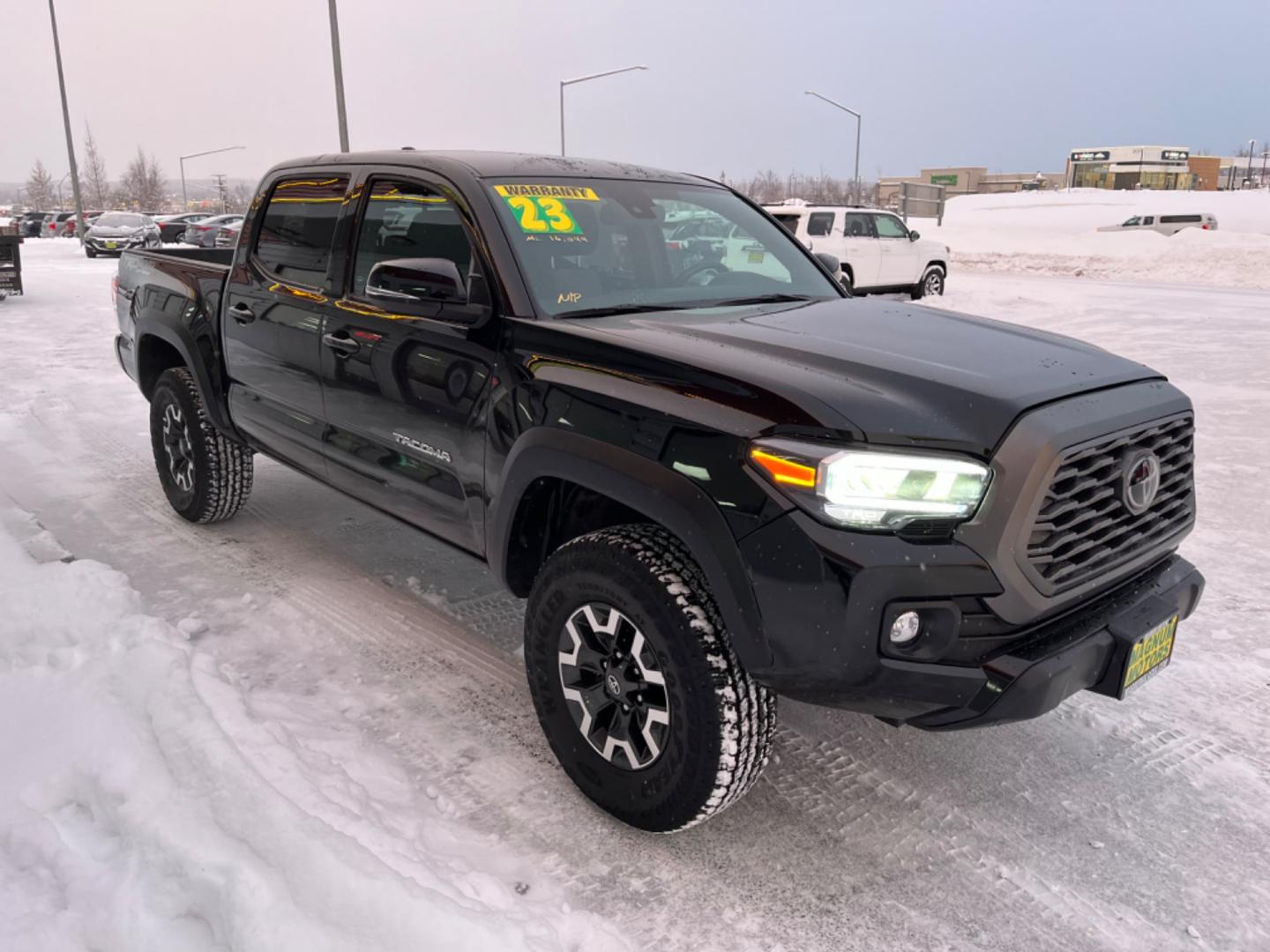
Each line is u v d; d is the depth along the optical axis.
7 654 3.25
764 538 2.22
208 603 4.10
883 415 2.23
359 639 3.80
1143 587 2.64
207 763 2.58
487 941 2.06
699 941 2.29
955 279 24.67
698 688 2.37
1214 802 2.85
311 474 4.11
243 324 4.27
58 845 2.34
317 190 3.95
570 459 2.63
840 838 2.68
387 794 2.78
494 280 3.03
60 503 5.47
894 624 2.19
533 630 2.80
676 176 4.06
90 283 19.80
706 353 2.56
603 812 2.74
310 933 2.02
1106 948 2.29
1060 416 2.33
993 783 2.94
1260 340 12.25
